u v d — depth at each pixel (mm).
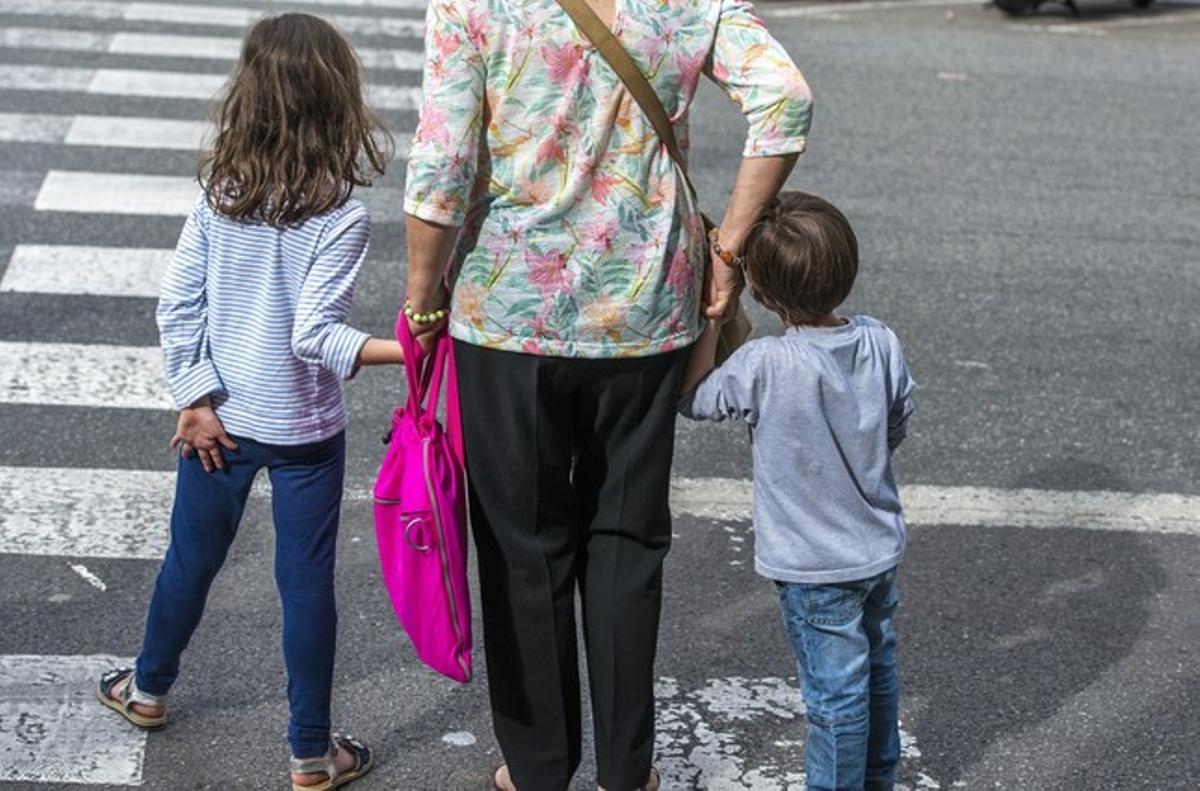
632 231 4410
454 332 4555
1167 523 7312
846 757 4633
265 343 4750
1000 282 10148
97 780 5133
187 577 5113
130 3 15531
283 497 4910
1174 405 8609
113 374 8203
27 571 6367
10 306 8914
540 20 4238
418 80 13586
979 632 6316
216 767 5246
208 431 4836
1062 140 13328
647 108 4352
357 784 5215
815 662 4645
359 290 9398
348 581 6441
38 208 10281
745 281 4738
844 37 16453
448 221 4320
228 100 4660
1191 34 18016
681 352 4609
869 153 12523
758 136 4402
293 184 4598
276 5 15922
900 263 10336
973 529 7145
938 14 18000
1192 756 5582
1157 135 13695
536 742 4832
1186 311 9922
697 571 6664
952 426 8180
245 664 5828
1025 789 5355
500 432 4566
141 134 11797
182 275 4773
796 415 4508
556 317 4438
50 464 7281
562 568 4723
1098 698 5898
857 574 4559
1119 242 11008
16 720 5402
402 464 4664
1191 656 6203
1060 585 6707
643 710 4824
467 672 4777
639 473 4652
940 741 5598
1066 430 8227
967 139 13117
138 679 5344
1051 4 18969
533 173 4344
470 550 6676
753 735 5582
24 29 14352
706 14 4371
